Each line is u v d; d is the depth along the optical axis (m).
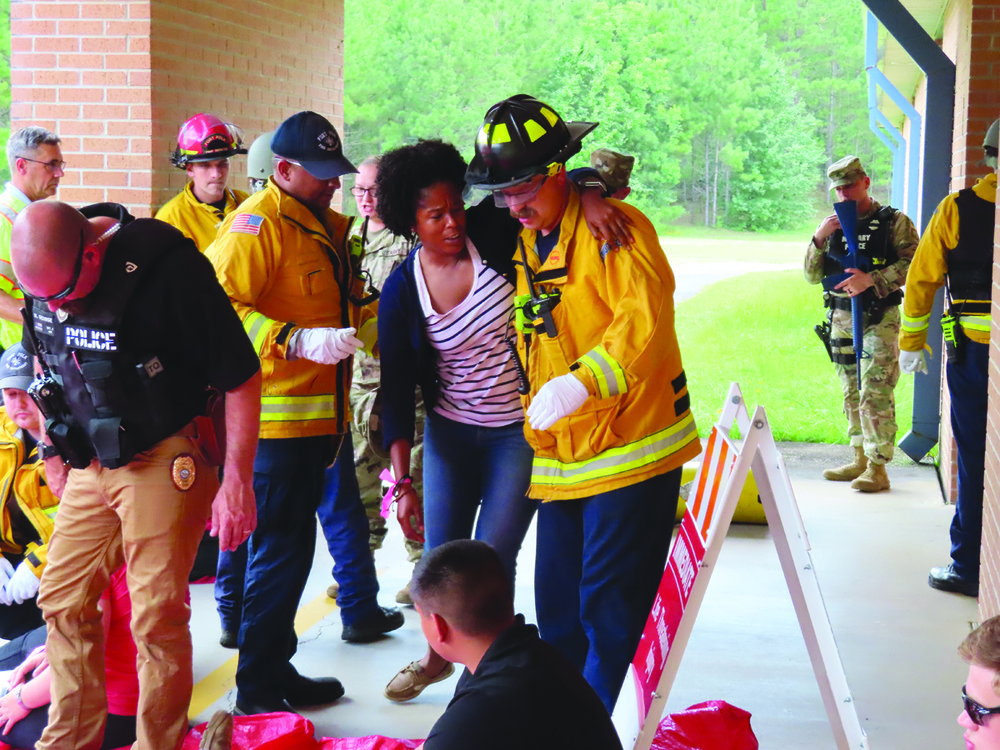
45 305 2.71
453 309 3.01
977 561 4.64
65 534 2.85
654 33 21.78
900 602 4.57
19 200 4.70
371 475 4.77
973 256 4.43
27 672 3.26
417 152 2.90
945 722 3.44
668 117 22.05
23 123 5.48
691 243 21.25
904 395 9.70
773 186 22.48
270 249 3.23
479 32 20.48
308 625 4.34
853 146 22.70
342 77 7.62
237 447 2.84
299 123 3.28
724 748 2.98
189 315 2.72
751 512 5.80
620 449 2.71
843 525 5.75
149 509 2.73
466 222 3.04
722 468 2.37
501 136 2.60
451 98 20.42
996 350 3.36
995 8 5.61
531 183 2.63
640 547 2.75
